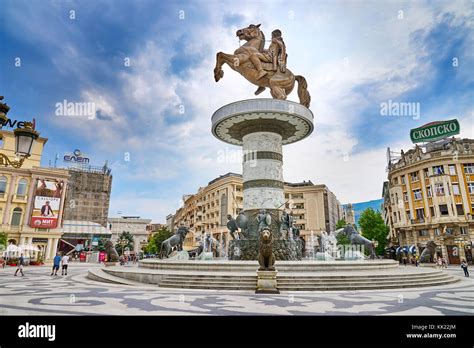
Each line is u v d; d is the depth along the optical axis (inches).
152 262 663.1
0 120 235.9
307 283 470.9
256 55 832.3
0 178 1689.2
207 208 2674.7
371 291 456.8
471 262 1631.4
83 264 1653.5
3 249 1476.4
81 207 3166.8
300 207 2960.1
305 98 915.4
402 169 1995.6
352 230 863.1
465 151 1787.6
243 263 561.0
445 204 1749.5
